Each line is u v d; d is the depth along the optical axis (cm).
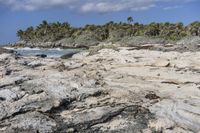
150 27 14475
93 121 1623
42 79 2119
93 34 14462
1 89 1966
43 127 1570
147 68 2908
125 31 15025
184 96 1911
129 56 3775
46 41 16525
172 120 1592
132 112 1678
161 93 1973
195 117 1603
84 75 2352
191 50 4428
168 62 3041
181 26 14288
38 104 1738
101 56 3938
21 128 1559
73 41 13925
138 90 2008
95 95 1873
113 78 2380
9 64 2922
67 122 1616
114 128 1578
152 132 1530
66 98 1783
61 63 3039
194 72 2720
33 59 3344
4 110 1672
